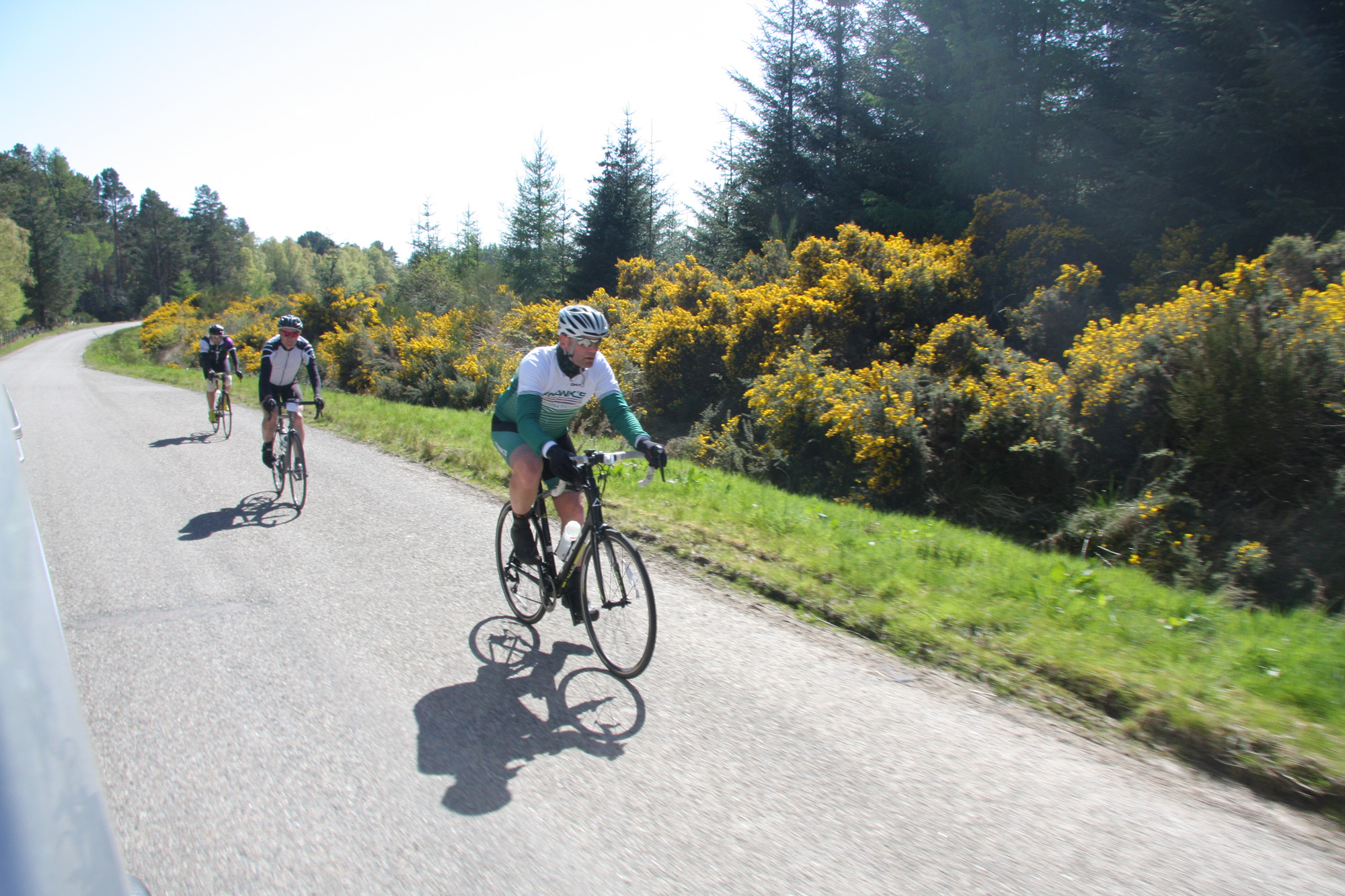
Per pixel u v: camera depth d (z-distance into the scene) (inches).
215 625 182.1
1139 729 140.5
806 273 593.0
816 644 176.6
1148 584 234.8
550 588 172.2
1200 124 477.7
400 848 105.2
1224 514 307.3
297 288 4439.0
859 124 906.7
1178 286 447.8
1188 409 321.1
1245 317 315.9
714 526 266.1
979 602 196.9
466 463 378.6
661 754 129.9
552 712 143.8
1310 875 104.0
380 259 4820.4
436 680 156.1
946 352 450.3
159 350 1649.9
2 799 35.7
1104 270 527.5
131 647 169.3
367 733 135.3
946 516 372.8
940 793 120.5
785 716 143.6
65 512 288.5
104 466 377.7
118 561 230.2
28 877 35.5
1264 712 138.2
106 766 123.6
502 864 102.3
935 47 735.7
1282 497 302.5
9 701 37.9
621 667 158.4
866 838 109.2
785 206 948.0
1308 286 346.3
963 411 394.3
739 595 207.2
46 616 42.3
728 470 462.0
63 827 38.3
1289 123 440.1
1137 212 512.7
